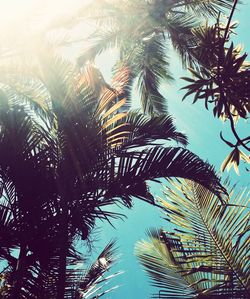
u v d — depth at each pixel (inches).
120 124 263.3
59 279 207.5
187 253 189.9
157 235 218.1
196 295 176.1
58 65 246.2
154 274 205.0
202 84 130.6
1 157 229.6
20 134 232.5
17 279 217.0
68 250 239.5
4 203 235.1
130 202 230.2
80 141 235.0
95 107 244.1
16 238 226.2
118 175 231.6
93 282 276.7
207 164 223.0
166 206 208.2
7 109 237.1
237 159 131.6
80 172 233.6
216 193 202.8
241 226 193.0
